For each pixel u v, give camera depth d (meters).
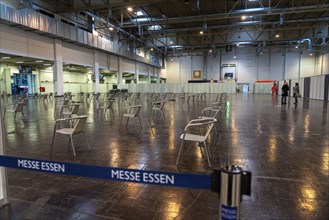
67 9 11.98
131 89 22.19
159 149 3.53
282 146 3.65
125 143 3.90
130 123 6.00
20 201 1.98
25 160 1.54
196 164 2.86
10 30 10.06
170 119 6.66
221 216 1.11
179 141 4.03
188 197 2.04
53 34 11.70
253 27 18.91
